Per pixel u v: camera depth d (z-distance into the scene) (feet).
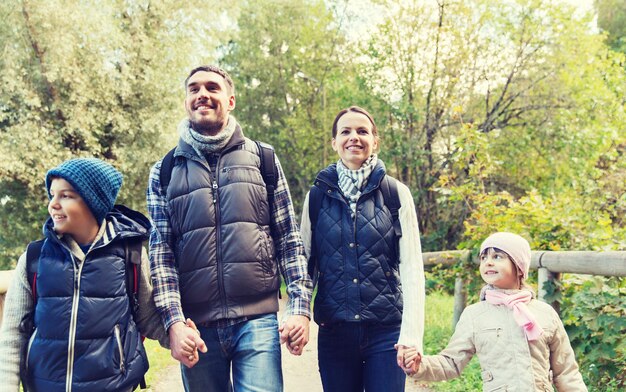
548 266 13.37
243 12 68.95
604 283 12.33
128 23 48.83
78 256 6.44
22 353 6.37
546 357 7.65
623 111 43.16
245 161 7.72
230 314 7.22
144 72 48.57
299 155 62.39
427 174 47.96
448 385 13.88
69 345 6.16
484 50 47.01
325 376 8.19
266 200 7.78
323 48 66.23
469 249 19.43
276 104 69.62
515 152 44.93
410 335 7.40
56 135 43.57
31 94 42.16
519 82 47.44
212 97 7.53
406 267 7.91
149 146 47.65
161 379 15.75
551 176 45.11
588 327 12.05
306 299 7.63
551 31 45.55
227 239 7.30
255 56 69.31
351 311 7.79
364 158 8.30
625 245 15.19
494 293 8.13
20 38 41.93
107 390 6.27
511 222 18.08
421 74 47.01
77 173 6.42
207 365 7.36
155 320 7.34
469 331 8.16
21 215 47.09
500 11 45.88
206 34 52.60
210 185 7.48
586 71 45.96
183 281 7.37
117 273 6.57
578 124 44.29
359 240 7.97
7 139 41.52
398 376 7.75
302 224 8.67
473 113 49.08
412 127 48.62
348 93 50.39
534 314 7.83
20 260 6.54
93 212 6.53
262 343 7.29
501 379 7.66
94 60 44.27
